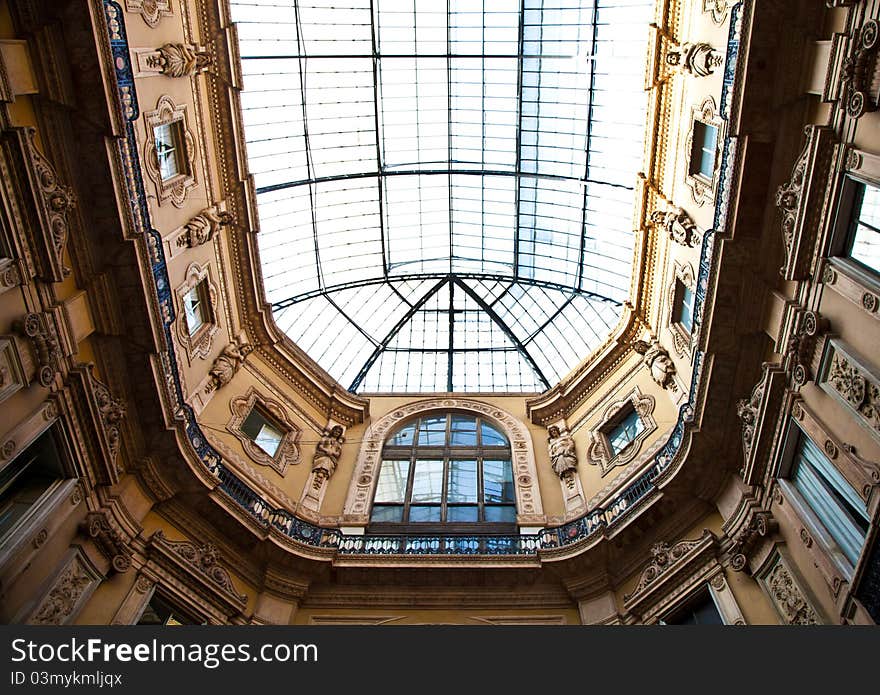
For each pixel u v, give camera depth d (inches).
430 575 580.7
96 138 419.5
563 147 938.7
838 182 379.9
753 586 446.9
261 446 675.4
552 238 1023.0
